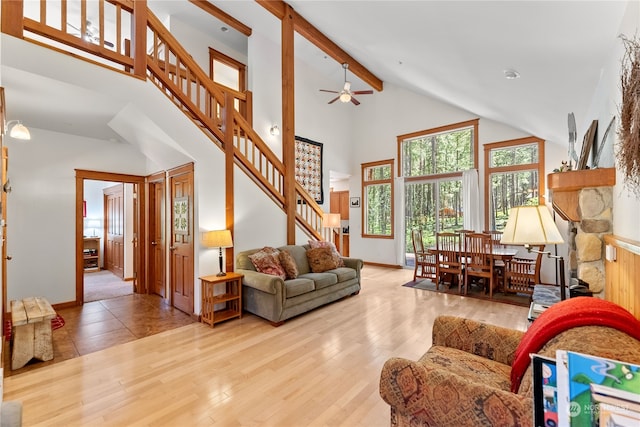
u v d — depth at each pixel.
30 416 1.94
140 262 5.04
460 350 1.84
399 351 2.85
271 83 6.20
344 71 7.23
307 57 6.76
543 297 2.72
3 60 2.46
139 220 5.06
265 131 6.07
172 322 3.66
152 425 1.87
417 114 7.06
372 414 1.96
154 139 3.77
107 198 7.17
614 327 1.14
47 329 2.68
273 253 4.13
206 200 3.84
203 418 1.93
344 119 8.02
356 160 8.18
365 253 7.99
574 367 0.63
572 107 3.36
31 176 4.03
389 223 7.60
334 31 4.77
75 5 4.77
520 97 3.72
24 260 3.95
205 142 3.84
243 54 6.49
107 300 4.64
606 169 1.93
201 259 3.79
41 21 2.66
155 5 5.09
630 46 1.37
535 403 0.67
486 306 4.18
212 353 2.82
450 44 3.03
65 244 4.27
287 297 3.61
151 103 3.36
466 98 4.93
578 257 2.11
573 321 1.21
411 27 3.03
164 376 2.42
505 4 2.00
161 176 4.70
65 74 2.77
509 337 1.72
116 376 2.42
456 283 5.48
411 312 3.98
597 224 2.02
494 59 2.95
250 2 5.05
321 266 4.62
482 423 1.12
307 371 2.49
